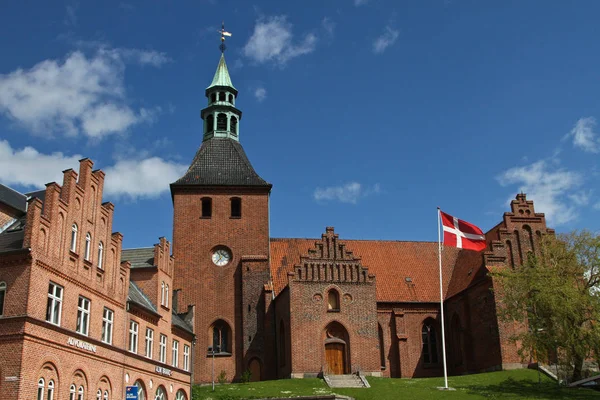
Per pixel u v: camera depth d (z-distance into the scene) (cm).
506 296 5869
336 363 6575
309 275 6744
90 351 3925
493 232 7619
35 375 3306
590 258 5800
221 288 7188
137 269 5291
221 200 7519
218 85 8344
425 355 7519
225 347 7038
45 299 3472
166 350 5344
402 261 8312
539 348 5584
